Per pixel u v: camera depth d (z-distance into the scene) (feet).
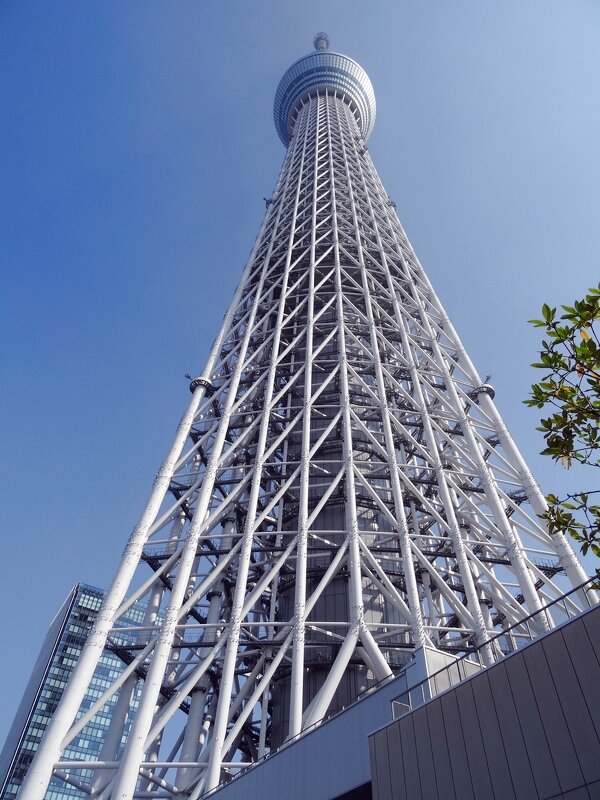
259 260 272.31
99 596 564.71
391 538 145.89
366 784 72.38
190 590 151.84
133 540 142.72
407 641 139.95
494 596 147.13
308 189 316.40
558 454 42.06
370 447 178.50
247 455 185.68
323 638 141.49
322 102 469.98
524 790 52.26
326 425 187.62
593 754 49.08
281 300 222.07
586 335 40.24
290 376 207.10
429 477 173.68
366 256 252.83
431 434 172.14
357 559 132.05
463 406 190.49
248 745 143.74
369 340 220.23
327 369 204.44
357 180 333.42
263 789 86.79
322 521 164.35
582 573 140.97
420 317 236.63
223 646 130.11
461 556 139.13
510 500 162.20
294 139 419.54
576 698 52.42
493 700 59.06
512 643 145.28
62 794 453.99
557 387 42.09
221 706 109.40
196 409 186.80
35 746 458.50
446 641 140.97
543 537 153.07
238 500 174.09
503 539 149.28
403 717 67.67
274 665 115.03
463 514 167.43
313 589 152.87
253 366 204.44
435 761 61.05
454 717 61.77
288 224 283.79
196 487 159.12
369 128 515.09
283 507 171.83
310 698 133.28
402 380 210.79
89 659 120.06
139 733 104.88
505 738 55.98
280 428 193.36
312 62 492.95
